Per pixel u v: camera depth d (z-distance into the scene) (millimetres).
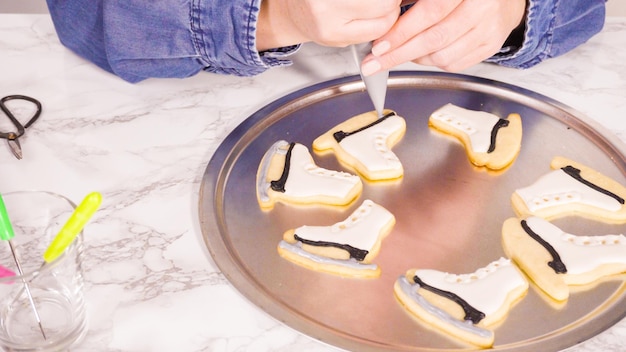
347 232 774
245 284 732
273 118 907
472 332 695
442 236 780
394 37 810
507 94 938
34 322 695
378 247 770
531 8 915
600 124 891
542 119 907
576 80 968
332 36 804
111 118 909
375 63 812
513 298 726
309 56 1014
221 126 904
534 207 796
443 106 918
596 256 748
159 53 920
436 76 958
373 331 704
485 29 850
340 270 747
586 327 704
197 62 943
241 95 949
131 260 757
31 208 732
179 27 906
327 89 942
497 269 742
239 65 929
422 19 801
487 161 849
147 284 738
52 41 1029
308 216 801
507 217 798
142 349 692
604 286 737
